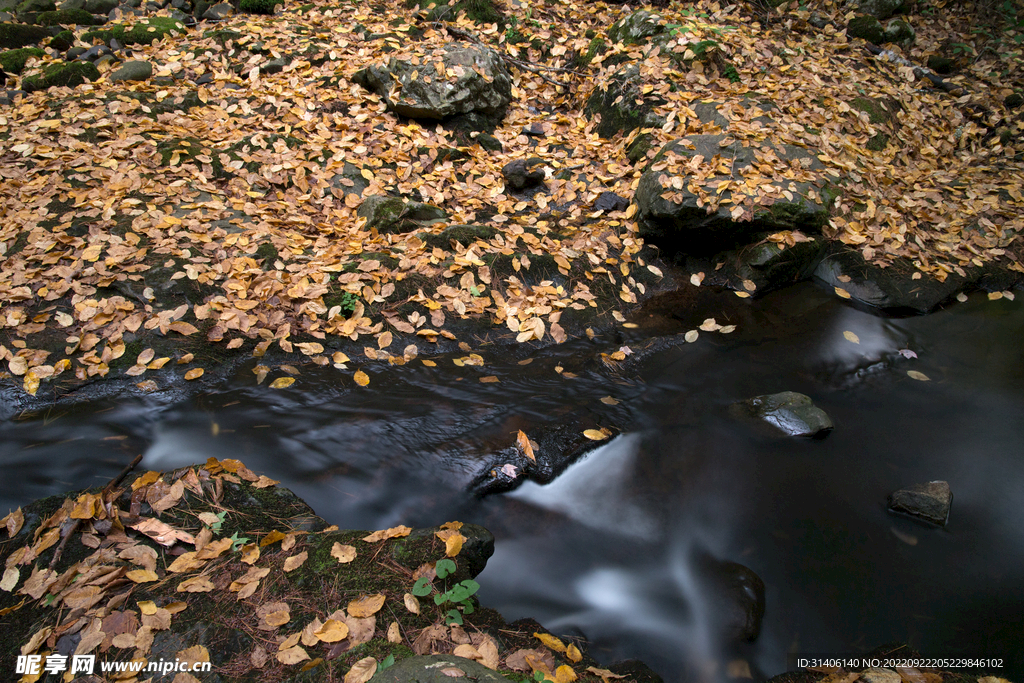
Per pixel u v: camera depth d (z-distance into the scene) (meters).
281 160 5.79
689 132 6.22
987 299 5.49
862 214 5.61
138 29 7.48
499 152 6.58
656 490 3.43
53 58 7.04
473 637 2.34
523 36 7.91
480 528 2.83
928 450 3.87
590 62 7.50
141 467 3.21
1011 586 3.03
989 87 7.98
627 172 6.25
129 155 5.53
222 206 5.12
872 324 5.04
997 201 6.17
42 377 3.70
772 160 5.53
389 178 5.88
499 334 4.52
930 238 5.73
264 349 4.04
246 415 3.64
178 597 2.33
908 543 3.22
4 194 4.94
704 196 5.14
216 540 2.61
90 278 4.20
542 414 3.77
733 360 4.57
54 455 3.29
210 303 4.13
